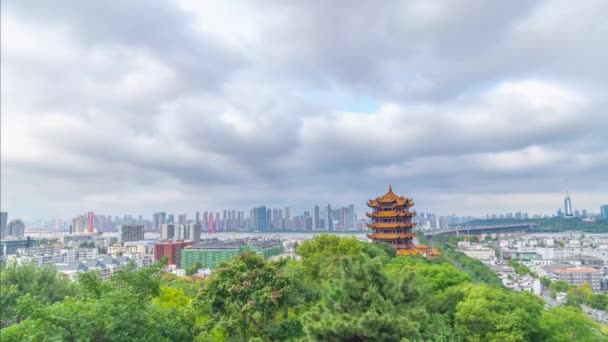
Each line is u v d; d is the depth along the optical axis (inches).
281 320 1736.0
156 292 1621.6
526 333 1729.8
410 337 1163.9
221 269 1717.5
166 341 1273.4
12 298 2559.1
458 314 1776.6
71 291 3070.9
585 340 1825.8
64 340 1065.5
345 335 1148.5
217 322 1653.5
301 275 2337.6
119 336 1120.8
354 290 1262.3
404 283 1330.0
